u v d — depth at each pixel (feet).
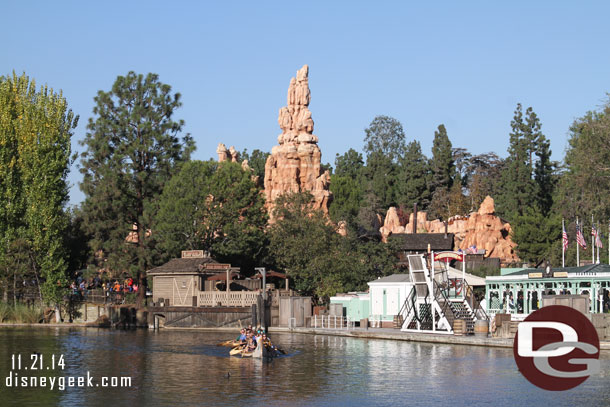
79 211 334.85
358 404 118.73
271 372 152.56
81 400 123.13
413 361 167.53
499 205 554.46
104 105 341.62
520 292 249.14
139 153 342.64
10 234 308.81
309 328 260.83
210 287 302.45
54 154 321.93
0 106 324.60
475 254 392.06
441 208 588.50
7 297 319.27
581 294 218.38
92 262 343.26
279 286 344.49
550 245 404.16
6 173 315.58
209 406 117.39
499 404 119.75
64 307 319.88
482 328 212.43
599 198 289.74
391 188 645.10
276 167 457.68
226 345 206.49
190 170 351.25
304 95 464.24
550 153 549.95
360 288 324.60
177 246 328.70
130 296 325.83
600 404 119.75
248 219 351.05
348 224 397.60
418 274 229.45
